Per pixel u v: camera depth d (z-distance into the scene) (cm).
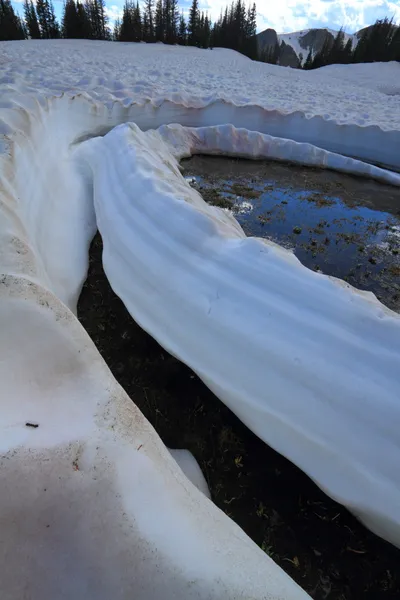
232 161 714
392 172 683
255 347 207
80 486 127
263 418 201
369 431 170
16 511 116
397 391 171
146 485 140
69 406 167
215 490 196
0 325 187
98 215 390
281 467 208
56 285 295
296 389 190
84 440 145
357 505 171
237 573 125
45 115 514
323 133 793
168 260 271
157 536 123
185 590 113
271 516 187
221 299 232
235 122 814
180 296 250
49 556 111
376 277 391
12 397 160
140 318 272
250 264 238
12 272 231
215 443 218
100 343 275
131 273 294
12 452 128
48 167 425
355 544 179
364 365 182
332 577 168
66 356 190
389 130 747
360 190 630
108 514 123
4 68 974
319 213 530
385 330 188
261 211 518
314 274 222
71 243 359
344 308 201
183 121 798
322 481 181
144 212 319
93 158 496
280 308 213
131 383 249
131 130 520
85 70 1136
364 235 476
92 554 114
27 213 315
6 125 394
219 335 223
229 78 1380
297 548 176
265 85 1332
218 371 220
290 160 727
